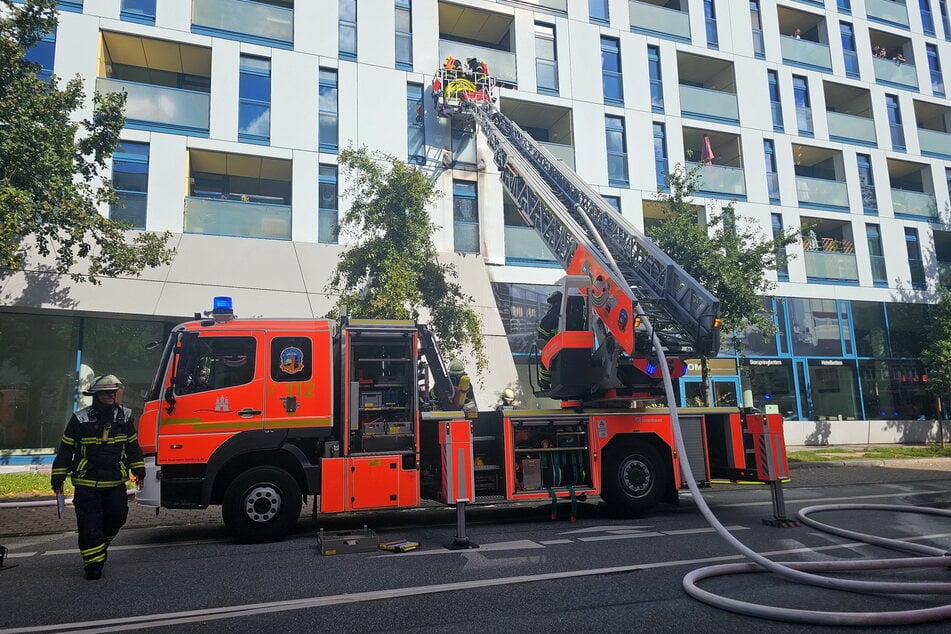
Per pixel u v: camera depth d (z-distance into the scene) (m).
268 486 6.84
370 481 7.02
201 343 6.95
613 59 20.53
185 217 15.09
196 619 4.20
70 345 14.08
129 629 4.02
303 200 16.14
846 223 23.42
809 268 21.98
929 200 24.98
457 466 6.51
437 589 4.80
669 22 21.44
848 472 13.83
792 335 21.30
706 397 14.49
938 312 21.56
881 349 22.67
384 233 12.70
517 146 14.12
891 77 25.20
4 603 4.62
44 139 9.88
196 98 15.70
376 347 7.46
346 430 7.07
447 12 19.30
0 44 9.60
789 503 9.34
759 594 4.62
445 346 12.63
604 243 9.15
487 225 17.83
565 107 19.48
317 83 16.88
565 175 11.61
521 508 9.41
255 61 16.52
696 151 22.86
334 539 6.71
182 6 15.91
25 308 13.24
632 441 8.30
